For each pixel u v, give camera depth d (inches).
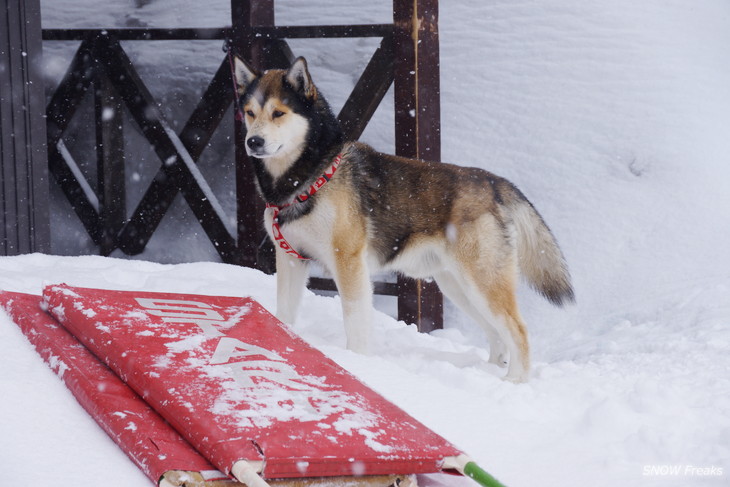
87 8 446.0
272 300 211.0
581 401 156.4
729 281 289.4
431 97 278.7
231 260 319.9
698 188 342.6
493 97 386.9
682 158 354.9
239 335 128.1
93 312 126.8
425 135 276.7
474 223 181.5
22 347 122.0
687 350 218.2
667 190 343.3
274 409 101.7
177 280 212.8
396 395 129.2
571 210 340.8
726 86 398.3
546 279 199.0
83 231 382.3
